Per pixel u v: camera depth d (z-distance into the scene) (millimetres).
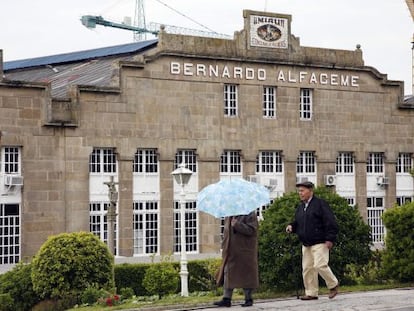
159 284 31766
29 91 43562
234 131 50062
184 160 48750
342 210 26562
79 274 29078
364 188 55031
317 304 19828
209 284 33594
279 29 51844
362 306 19422
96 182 45562
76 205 44781
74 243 29250
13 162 43438
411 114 57188
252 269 19766
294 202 26609
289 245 25719
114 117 46031
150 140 47156
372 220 55656
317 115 53156
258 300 22172
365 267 27938
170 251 47750
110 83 46125
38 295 29984
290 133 52094
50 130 44125
